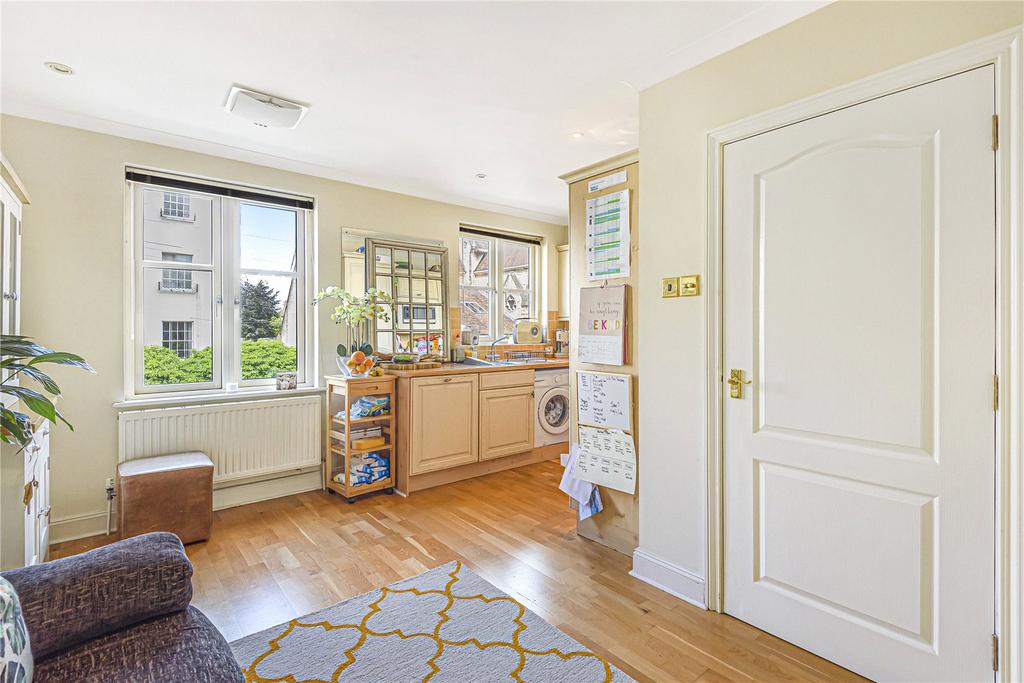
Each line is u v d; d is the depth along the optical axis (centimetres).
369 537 286
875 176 165
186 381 334
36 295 273
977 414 146
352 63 232
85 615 118
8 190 206
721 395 208
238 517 316
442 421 382
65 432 281
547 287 557
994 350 143
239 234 355
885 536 165
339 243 392
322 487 377
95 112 283
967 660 149
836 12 174
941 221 152
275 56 226
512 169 388
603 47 217
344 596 222
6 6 188
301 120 296
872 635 167
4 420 152
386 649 185
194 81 249
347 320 373
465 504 343
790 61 185
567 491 287
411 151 348
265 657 180
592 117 292
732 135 202
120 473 264
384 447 364
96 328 291
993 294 143
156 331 322
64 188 282
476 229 492
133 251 313
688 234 218
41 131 275
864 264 168
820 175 178
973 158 146
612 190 265
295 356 379
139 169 309
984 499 145
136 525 262
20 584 118
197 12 193
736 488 204
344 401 378
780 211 189
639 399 241
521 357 532
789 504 188
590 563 254
